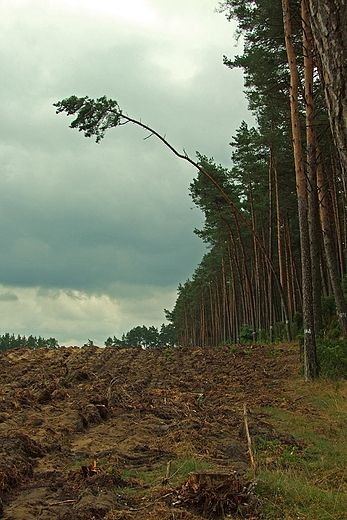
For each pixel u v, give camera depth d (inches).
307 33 670.5
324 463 272.4
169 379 713.6
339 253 1208.8
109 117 764.6
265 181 1440.7
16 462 245.8
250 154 1401.3
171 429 350.0
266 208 1525.6
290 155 1211.2
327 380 560.7
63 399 490.3
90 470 241.1
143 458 278.5
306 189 640.4
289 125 1088.2
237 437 330.0
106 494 211.3
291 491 215.6
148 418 395.2
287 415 413.1
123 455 281.1
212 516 192.5
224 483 201.6
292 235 1592.0
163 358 1022.4
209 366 864.9
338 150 118.7
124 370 801.6
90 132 778.8
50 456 280.7
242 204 1582.2
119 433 346.3
